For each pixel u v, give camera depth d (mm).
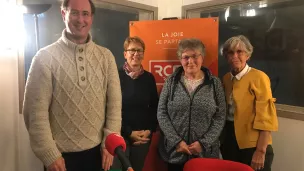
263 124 1662
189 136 1783
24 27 2068
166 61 2244
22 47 2043
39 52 1270
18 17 2020
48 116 1272
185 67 1821
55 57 1267
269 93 1706
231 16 2430
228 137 1876
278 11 2090
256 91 1707
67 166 1317
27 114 1263
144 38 2291
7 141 1994
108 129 1376
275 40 2133
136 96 2004
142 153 2062
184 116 1783
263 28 2203
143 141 2000
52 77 1256
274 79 2166
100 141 1391
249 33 2309
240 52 1777
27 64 2107
